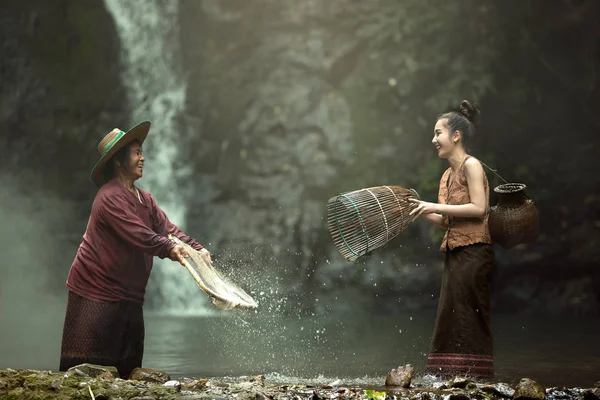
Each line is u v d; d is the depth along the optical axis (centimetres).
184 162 2061
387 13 1986
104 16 2081
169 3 2097
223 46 2073
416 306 1681
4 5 2036
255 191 1953
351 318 1453
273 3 2030
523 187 615
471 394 484
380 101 1961
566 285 1634
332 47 2003
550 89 1861
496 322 1341
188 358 824
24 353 895
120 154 600
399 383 547
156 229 618
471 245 611
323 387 510
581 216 1725
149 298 1942
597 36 1812
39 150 2014
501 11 1911
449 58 1947
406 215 609
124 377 587
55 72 2041
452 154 624
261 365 752
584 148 1805
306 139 1959
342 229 605
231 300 539
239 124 2025
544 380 610
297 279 1798
